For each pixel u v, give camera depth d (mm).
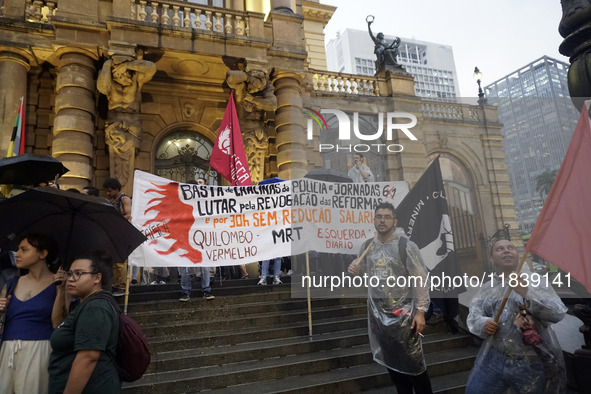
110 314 2227
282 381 4117
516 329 2639
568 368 3863
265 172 10680
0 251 2805
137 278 6566
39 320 2541
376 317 2873
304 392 3859
